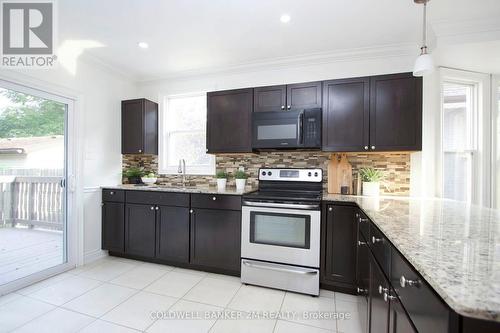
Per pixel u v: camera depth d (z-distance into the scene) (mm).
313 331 1721
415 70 1627
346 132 2457
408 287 867
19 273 2320
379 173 2572
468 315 518
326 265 2229
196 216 2643
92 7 1971
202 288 2303
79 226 2801
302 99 2592
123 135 3369
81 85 2850
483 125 2703
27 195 2406
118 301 2061
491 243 930
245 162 3150
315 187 2697
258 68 3080
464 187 2711
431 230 1119
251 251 2385
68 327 1719
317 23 2188
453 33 2133
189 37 2445
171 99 3561
